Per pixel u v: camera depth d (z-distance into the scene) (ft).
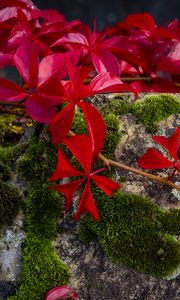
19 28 2.61
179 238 2.38
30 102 2.21
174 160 2.29
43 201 2.43
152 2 10.87
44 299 2.35
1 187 2.44
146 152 2.39
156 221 2.39
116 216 2.39
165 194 2.44
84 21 10.80
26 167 2.47
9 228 2.42
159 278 2.35
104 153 2.49
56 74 2.32
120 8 10.90
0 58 2.46
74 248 2.40
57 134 2.23
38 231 2.41
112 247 2.36
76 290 2.37
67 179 2.46
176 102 2.60
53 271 2.37
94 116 2.21
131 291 2.35
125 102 2.59
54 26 2.64
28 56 2.25
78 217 2.25
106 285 2.36
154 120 2.54
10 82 2.23
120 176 2.45
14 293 2.38
